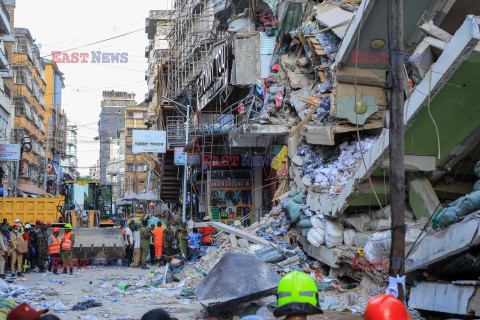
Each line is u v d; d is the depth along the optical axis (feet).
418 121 33.45
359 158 43.60
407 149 35.45
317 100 51.08
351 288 38.55
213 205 80.69
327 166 47.42
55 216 84.84
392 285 24.41
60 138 272.51
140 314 32.14
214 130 79.61
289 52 62.75
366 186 37.58
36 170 200.64
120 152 342.44
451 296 25.23
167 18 216.95
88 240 65.72
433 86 31.12
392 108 24.91
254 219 80.23
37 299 38.29
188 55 121.39
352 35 39.19
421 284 28.22
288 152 59.41
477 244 24.53
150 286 46.26
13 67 168.35
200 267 49.62
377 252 35.12
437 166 36.40
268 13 74.13
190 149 84.43
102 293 42.06
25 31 173.17
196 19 123.03
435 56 33.17
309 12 60.13
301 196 48.60
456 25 38.29
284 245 48.57
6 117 139.64
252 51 73.05
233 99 89.45
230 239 52.26
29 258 60.70
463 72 30.01
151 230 67.05
